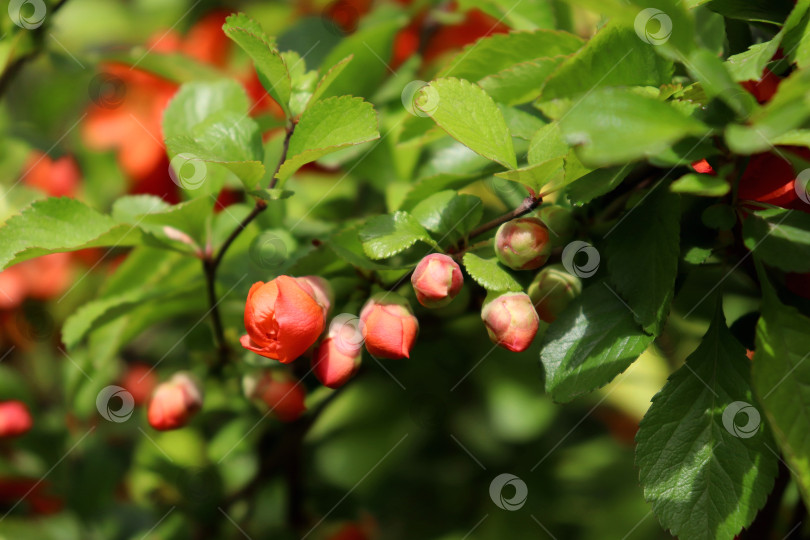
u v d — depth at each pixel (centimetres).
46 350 71
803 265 54
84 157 71
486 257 58
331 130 56
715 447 55
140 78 69
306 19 69
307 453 69
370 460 70
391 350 57
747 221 55
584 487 71
